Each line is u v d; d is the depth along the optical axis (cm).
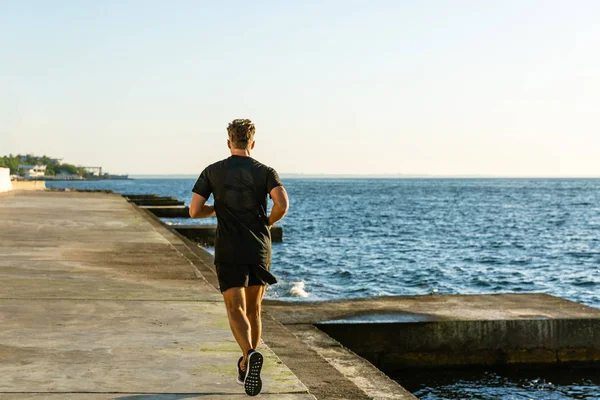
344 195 12088
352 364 643
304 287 1720
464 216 5509
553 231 3950
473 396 726
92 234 1578
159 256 1200
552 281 1956
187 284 905
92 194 4616
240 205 455
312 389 511
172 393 458
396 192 14562
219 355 554
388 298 942
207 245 2441
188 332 631
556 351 815
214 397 453
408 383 759
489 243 3167
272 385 488
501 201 9244
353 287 1762
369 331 789
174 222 3512
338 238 3344
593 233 3819
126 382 478
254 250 452
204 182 464
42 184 6072
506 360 807
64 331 622
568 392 739
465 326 802
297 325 782
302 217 5178
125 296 805
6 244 1322
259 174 461
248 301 468
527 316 829
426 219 5059
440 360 800
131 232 1653
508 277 2025
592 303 1598
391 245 3000
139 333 623
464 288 1806
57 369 504
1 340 584
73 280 911
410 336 795
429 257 2536
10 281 886
